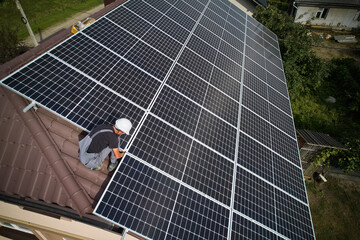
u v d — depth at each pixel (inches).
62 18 996.6
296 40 752.3
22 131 235.9
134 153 209.3
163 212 192.2
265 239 231.1
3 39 693.9
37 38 856.9
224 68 395.2
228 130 297.7
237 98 357.7
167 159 222.7
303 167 618.2
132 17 362.3
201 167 238.5
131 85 260.1
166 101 269.3
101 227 222.4
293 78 757.9
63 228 322.3
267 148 325.1
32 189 225.3
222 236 207.2
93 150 189.6
